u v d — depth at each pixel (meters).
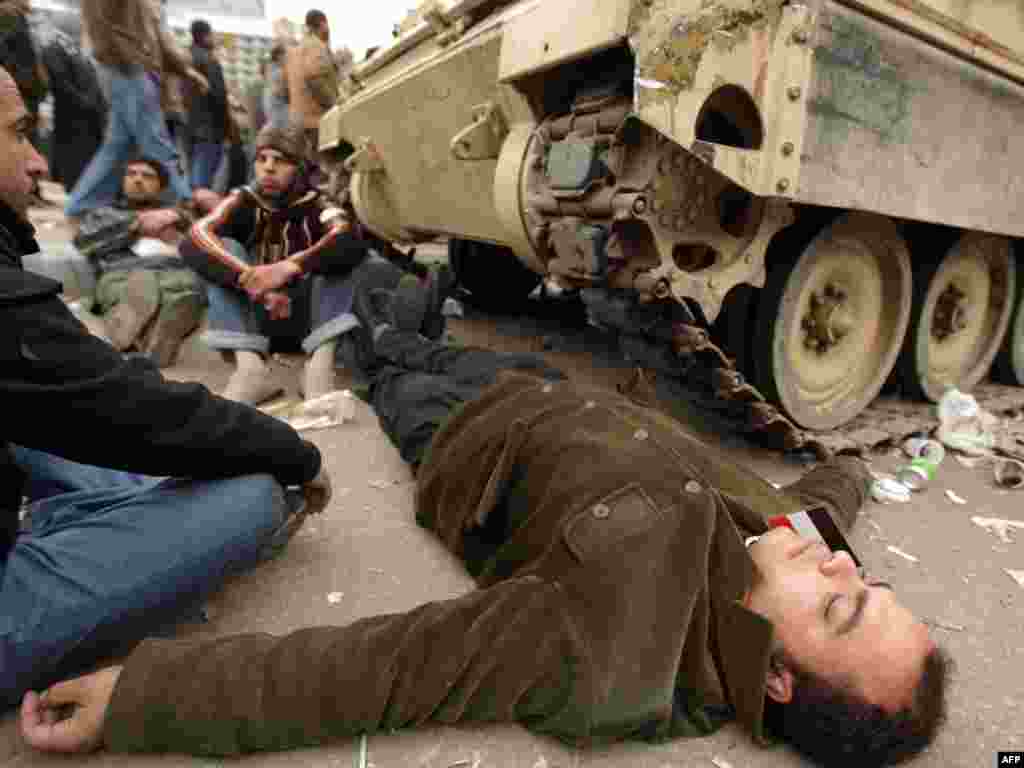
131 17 5.12
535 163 2.52
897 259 3.13
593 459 1.72
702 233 2.31
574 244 2.32
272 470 1.63
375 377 2.79
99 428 1.30
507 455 1.87
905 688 1.32
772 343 2.76
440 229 4.27
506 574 1.77
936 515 2.60
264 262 3.42
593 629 1.34
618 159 2.15
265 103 8.51
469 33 3.09
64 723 1.29
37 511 1.73
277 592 1.91
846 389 3.21
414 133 3.74
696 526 1.46
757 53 2.14
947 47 2.80
